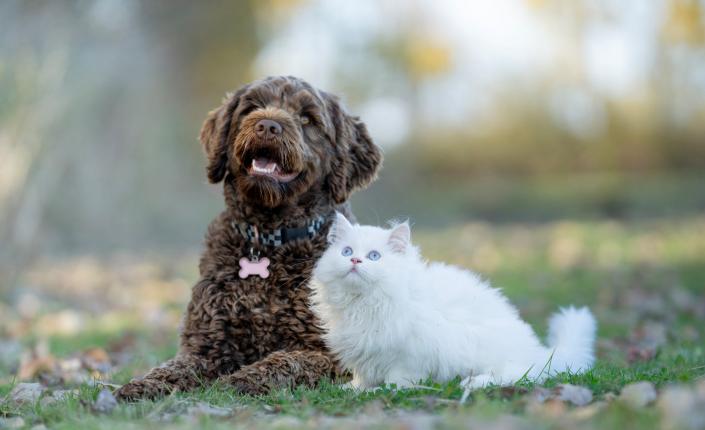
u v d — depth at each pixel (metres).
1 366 6.86
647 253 15.67
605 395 3.99
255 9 30.98
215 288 5.16
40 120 14.84
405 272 4.46
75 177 21.95
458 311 4.57
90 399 4.34
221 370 5.05
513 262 15.27
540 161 35.56
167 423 3.83
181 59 28.50
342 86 35.41
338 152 5.62
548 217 30.86
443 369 4.42
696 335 7.52
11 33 14.98
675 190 29.66
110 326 9.47
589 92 33.59
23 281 13.79
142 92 24.58
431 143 36.41
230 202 5.38
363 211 31.64
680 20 31.08
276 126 5.08
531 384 4.22
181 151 27.33
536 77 34.62
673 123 33.12
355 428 3.44
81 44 18.62
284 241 5.23
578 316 5.22
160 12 25.45
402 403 4.01
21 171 14.27
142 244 23.25
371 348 4.42
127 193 24.00
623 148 33.97
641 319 8.84
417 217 31.14
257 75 32.12
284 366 4.70
